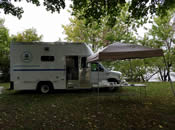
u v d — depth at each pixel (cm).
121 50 466
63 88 733
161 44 1362
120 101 567
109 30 1259
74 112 433
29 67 708
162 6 532
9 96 688
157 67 1389
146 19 596
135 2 523
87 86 750
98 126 325
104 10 549
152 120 358
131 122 347
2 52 1658
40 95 704
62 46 737
